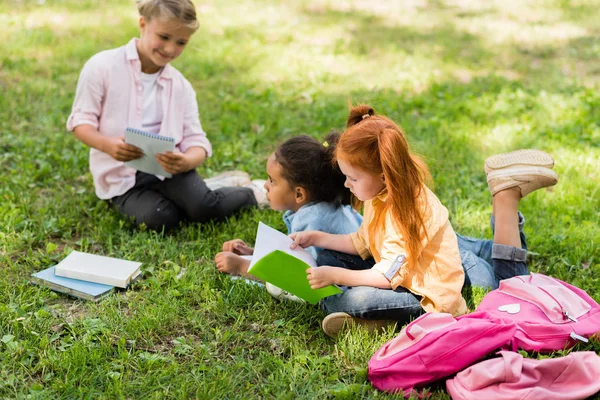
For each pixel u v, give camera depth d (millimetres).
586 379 2285
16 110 5078
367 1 9391
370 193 2695
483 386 2256
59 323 2771
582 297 2734
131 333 2699
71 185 4113
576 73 6516
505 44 7449
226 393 2381
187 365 2531
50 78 5812
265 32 7668
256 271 2600
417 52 7055
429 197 2771
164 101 3781
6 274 3107
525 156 2977
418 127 5051
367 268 3039
